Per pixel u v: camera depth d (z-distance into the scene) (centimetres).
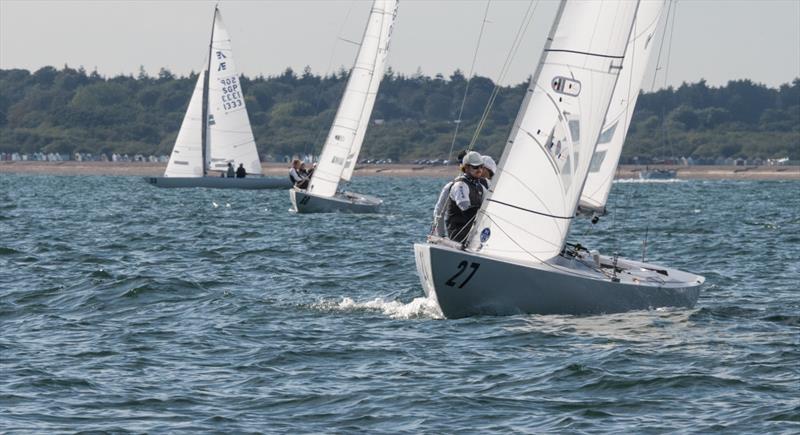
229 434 3731
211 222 13512
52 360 4822
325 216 14788
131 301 6462
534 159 5572
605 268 6088
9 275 7669
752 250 10050
